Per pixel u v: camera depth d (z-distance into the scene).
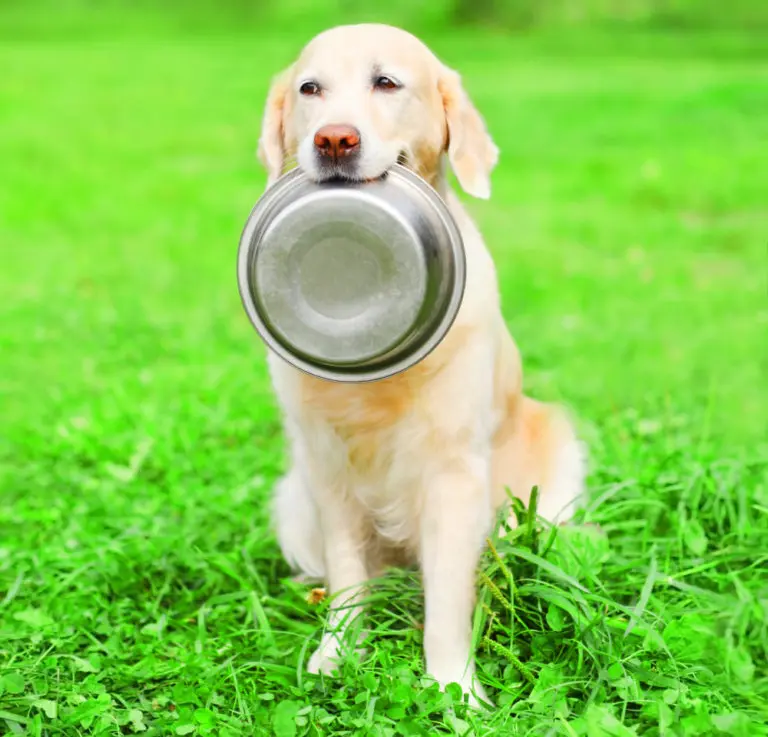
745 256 11.66
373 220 3.61
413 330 3.69
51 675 4.03
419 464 4.16
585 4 40.28
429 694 3.66
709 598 4.25
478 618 3.97
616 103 22.12
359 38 4.10
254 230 3.75
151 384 8.00
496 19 40.44
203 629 4.30
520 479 4.80
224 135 20.66
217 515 5.50
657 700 3.59
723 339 8.73
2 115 22.80
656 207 14.28
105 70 28.94
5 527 5.57
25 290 11.05
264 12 42.91
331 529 4.42
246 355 8.65
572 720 3.58
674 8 40.00
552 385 7.41
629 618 4.10
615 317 9.39
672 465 5.46
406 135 4.10
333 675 3.91
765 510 4.65
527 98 23.12
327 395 4.13
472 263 4.17
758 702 3.68
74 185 16.70
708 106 21.42
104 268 12.02
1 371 8.50
